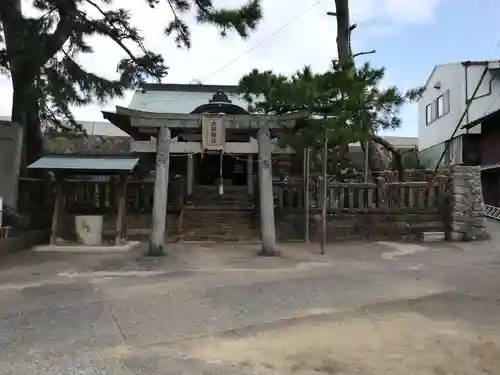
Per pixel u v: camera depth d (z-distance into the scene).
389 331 5.04
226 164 20.11
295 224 13.58
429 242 12.83
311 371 3.94
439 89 24.30
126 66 12.62
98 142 23.27
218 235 13.41
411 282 7.52
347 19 15.34
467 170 13.28
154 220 10.61
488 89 20.61
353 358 4.23
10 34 10.26
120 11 12.41
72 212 13.37
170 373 3.87
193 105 20.39
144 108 19.73
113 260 9.75
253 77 11.14
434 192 13.62
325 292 6.80
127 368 3.97
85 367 3.98
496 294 6.68
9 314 5.57
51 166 11.16
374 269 8.71
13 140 12.05
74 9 11.16
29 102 11.38
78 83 10.98
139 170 17.02
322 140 10.78
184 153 17.34
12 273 8.23
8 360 4.12
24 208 12.88
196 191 18.69
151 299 6.35
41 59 10.34
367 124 10.90
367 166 15.30
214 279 7.74
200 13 11.13
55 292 6.75
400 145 30.16
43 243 12.05
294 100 10.31
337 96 10.37
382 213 13.48
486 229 14.48
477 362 4.13
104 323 5.25
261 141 11.07
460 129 21.22
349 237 13.41
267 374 3.88
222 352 4.38
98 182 13.62
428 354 4.33
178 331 5.00
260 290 6.91
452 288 7.05
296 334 4.94
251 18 10.92
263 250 10.70
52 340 4.66
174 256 10.35
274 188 13.85
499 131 19.25
